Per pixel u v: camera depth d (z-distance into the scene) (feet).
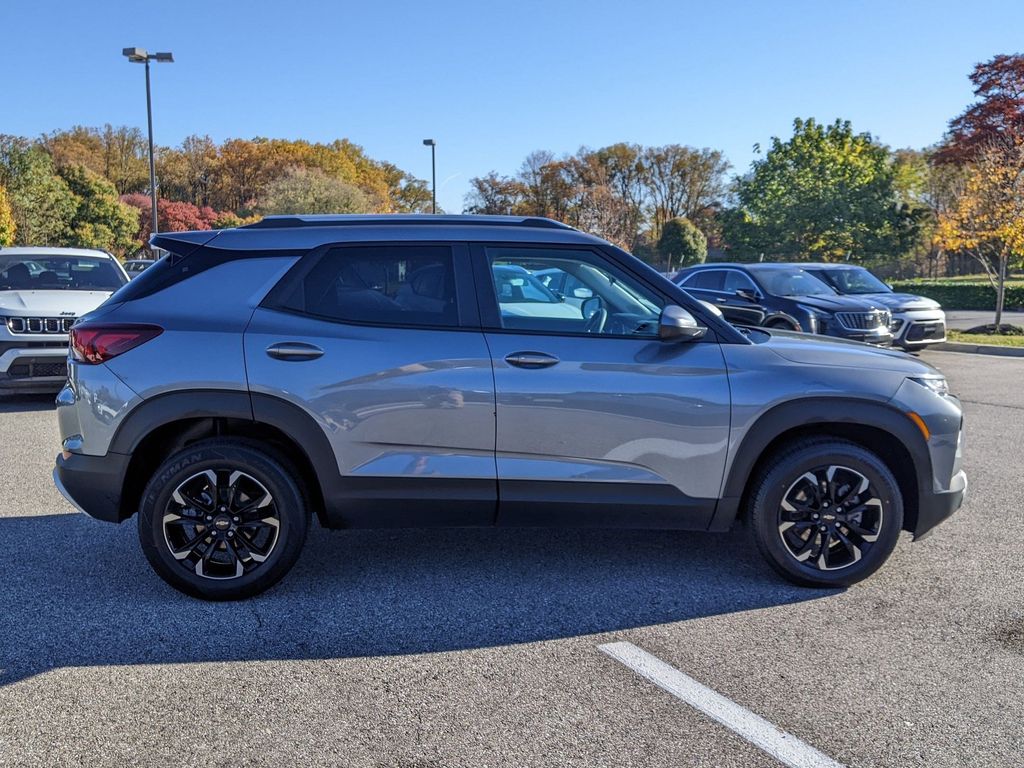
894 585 13.71
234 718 9.64
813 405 13.04
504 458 12.89
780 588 13.58
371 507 12.92
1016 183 58.49
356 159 307.37
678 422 12.94
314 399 12.59
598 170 223.71
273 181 229.25
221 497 12.82
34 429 26.27
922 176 141.28
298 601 13.03
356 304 13.01
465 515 13.07
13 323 28.71
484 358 12.77
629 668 10.86
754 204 112.68
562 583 13.80
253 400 12.57
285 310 12.91
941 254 168.04
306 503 13.15
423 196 323.16
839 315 39.99
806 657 11.16
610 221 194.90
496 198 229.04
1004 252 60.08
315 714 9.74
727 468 13.10
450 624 12.21
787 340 14.48
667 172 240.73
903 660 11.07
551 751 8.98
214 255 13.19
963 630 12.00
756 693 10.21
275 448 13.02
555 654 11.27
